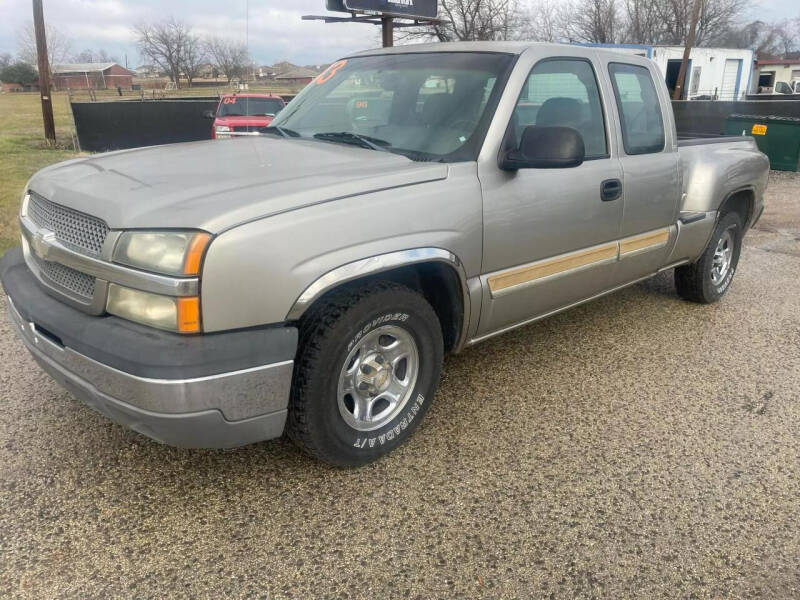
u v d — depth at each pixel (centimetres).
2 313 476
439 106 346
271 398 254
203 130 1914
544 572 246
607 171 388
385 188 283
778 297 577
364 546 257
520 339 466
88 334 246
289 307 252
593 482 301
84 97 4775
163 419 235
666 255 464
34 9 1678
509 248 336
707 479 305
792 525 275
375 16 1256
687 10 4838
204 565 245
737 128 1480
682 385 399
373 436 303
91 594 230
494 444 330
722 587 241
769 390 395
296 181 271
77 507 274
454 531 267
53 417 341
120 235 243
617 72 412
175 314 234
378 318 286
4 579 235
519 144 329
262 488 290
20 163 1294
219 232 235
